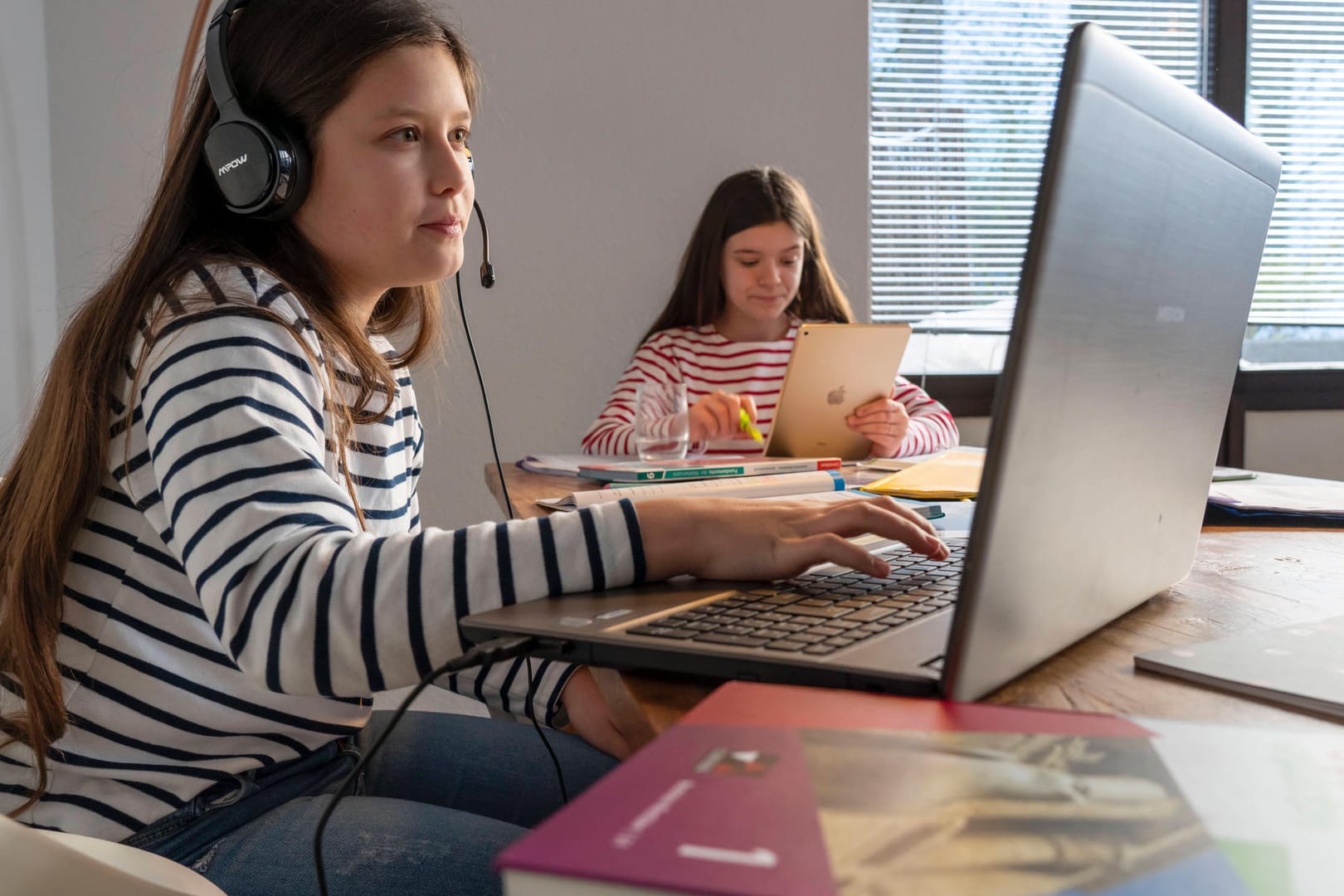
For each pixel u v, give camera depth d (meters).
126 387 0.71
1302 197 2.68
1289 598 0.66
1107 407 0.48
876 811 0.28
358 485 0.83
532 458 1.64
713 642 0.49
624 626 0.52
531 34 2.27
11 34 1.89
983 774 0.30
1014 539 0.42
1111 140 0.43
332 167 0.79
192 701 0.71
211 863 0.66
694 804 0.28
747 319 2.25
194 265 0.73
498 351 2.32
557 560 0.60
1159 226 0.49
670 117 2.34
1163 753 0.33
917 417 1.86
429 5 0.86
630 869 0.24
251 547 0.57
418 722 0.95
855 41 2.38
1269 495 1.09
